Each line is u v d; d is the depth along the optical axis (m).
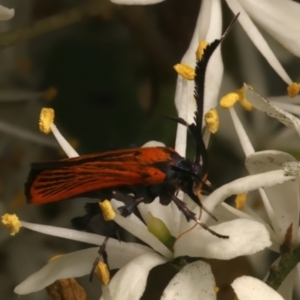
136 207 0.05
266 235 0.05
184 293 0.05
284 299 0.05
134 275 0.05
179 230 0.05
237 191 0.05
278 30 0.06
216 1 0.06
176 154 0.05
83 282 0.06
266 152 0.05
